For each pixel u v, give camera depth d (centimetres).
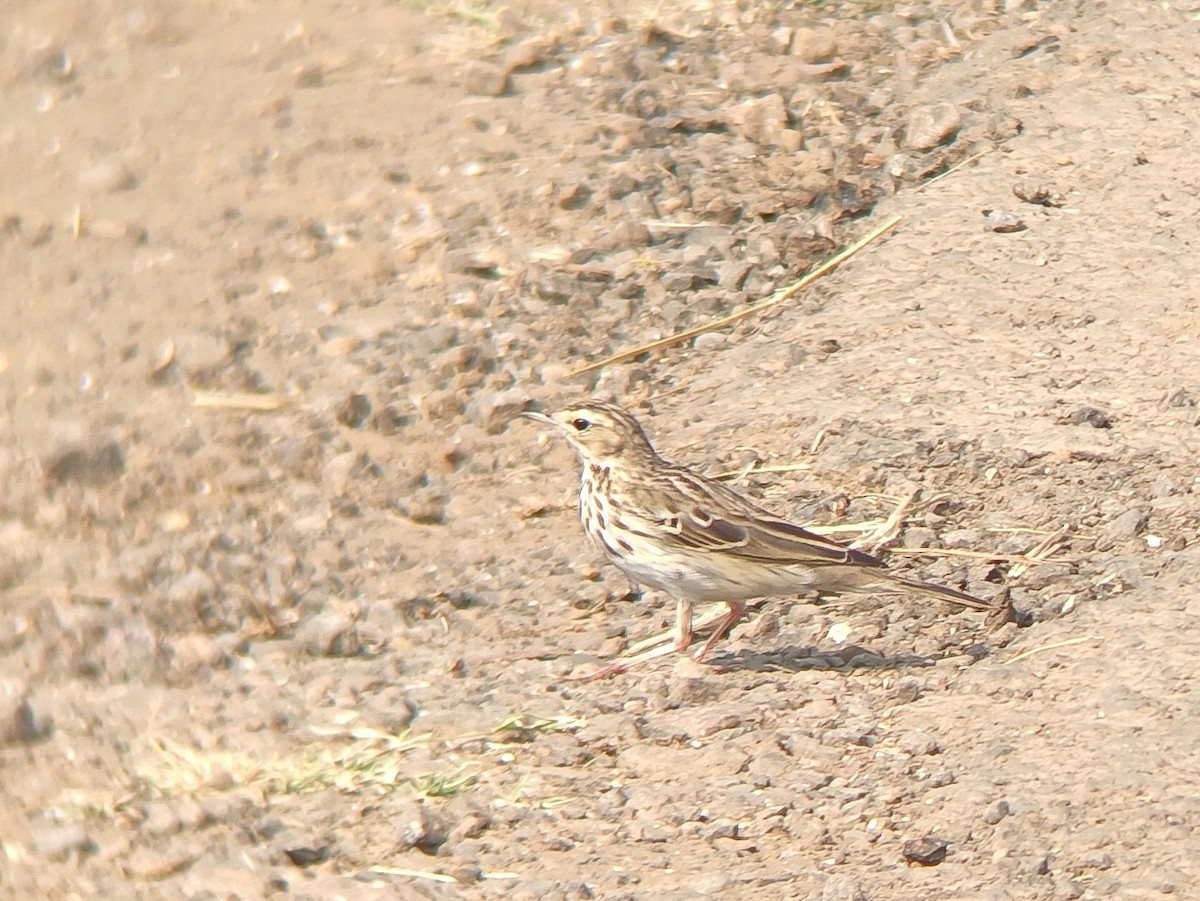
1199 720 959
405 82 1891
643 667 1103
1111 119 1691
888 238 1572
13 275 1588
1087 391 1328
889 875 880
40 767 1021
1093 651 1047
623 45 1934
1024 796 921
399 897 899
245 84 1902
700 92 1842
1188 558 1136
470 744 1033
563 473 1341
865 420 1323
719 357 1462
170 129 1820
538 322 1517
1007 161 1652
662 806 959
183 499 1305
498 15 2031
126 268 1598
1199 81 1741
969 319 1434
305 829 962
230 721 1070
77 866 929
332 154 1764
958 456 1271
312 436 1373
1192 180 1581
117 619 1167
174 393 1434
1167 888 840
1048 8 1945
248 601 1193
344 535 1271
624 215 1648
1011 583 1145
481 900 893
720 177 1692
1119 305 1423
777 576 1061
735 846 920
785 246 1580
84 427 1370
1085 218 1551
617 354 1477
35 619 1165
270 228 1652
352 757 1028
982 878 868
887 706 1030
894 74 1852
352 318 1528
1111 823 891
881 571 1067
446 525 1287
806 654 1102
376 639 1163
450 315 1529
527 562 1239
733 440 1330
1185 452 1248
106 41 2003
